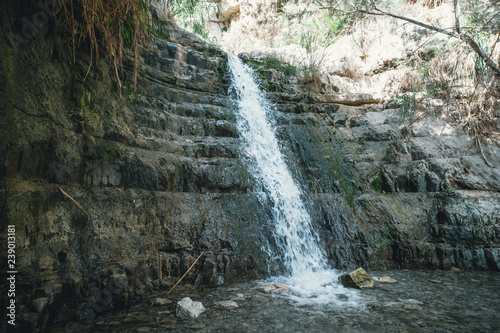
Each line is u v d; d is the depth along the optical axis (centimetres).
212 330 209
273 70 608
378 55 630
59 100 249
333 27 709
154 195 328
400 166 476
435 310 244
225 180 385
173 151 385
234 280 326
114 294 249
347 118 539
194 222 341
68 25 267
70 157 250
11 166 189
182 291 297
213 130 450
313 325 216
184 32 554
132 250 284
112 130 314
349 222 421
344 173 477
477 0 438
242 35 912
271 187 425
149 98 416
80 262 238
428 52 568
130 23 321
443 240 402
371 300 270
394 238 409
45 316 193
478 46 426
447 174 447
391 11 532
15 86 195
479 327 210
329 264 394
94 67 311
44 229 208
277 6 895
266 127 506
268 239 367
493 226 393
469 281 328
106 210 276
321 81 609
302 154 485
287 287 307
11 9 200
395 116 530
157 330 210
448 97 477
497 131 463
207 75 521
